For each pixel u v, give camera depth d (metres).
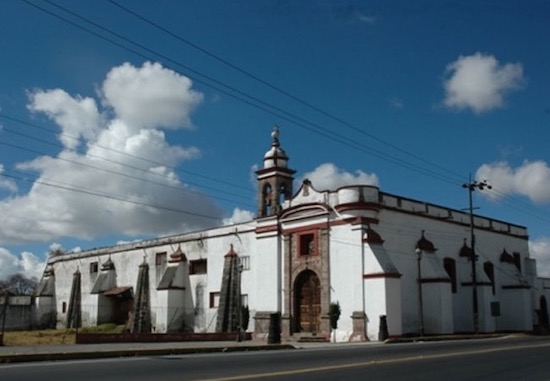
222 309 43.66
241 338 35.03
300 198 40.25
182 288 48.09
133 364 16.20
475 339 33.94
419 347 24.50
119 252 55.66
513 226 50.47
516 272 47.12
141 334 32.31
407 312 37.62
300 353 21.11
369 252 35.69
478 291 42.81
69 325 58.94
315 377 13.21
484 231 46.75
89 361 17.52
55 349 21.31
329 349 24.03
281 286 40.22
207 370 14.55
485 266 45.91
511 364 16.45
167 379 12.62
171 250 50.25
